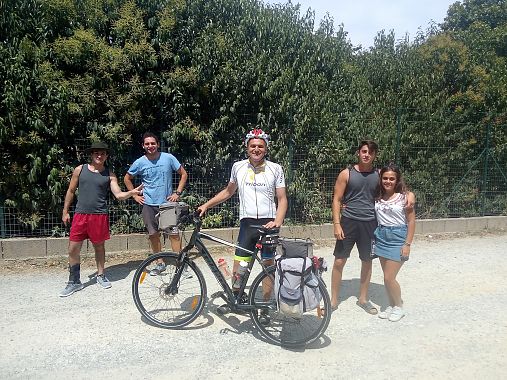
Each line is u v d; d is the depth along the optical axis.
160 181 5.85
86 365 3.70
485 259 7.12
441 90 9.96
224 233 7.54
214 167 7.80
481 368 3.71
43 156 6.73
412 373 3.62
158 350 3.96
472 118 9.70
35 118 6.46
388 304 5.14
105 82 6.85
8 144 6.63
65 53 6.55
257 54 7.78
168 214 4.48
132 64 6.91
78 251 5.38
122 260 6.77
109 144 7.05
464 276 6.22
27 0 6.48
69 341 4.12
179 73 7.05
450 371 3.65
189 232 7.41
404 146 9.16
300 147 8.23
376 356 3.89
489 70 10.30
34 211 6.89
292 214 8.32
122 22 6.77
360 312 4.88
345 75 8.97
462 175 9.58
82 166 5.48
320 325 3.99
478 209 9.70
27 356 3.84
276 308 4.01
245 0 7.88
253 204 4.38
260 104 7.82
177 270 4.44
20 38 6.51
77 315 4.71
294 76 8.13
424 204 9.41
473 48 11.24
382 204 4.60
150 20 7.05
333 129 8.38
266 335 4.14
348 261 6.95
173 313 4.69
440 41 10.23
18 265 6.39
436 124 9.38
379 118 9.09
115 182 5.50
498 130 9.78
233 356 3.87
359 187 4.69
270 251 4.29
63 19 6.68
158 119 7.46
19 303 5.03
